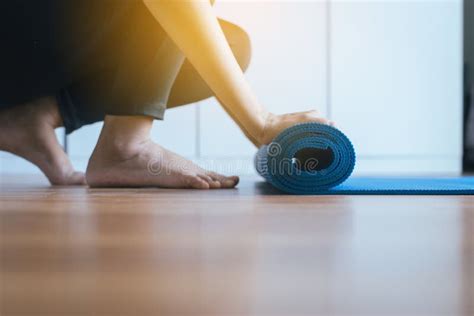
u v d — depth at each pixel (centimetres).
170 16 77
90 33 99
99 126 263
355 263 33
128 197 85
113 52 107
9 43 98
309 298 25
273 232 46
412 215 60
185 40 79
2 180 171
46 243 39
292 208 67
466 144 302
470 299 25
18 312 22
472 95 302
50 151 126
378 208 68
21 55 101
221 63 81
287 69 279
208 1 79
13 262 33
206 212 62
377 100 285
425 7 283
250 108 88
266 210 65
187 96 123
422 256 35
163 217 57
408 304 24
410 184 114
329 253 36
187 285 27
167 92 104
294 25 278
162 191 99
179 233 45
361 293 26
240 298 25
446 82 288
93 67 113
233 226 50
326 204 74
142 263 33
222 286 27
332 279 29
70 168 130
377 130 287
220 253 36
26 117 123
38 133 124
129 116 104
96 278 29
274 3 276
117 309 23
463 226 50
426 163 291
